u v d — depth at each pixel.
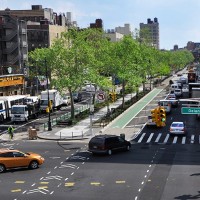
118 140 40.62
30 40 120.88
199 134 50.94
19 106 63.06
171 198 25.33
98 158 38.12
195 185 28.34
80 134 51.31
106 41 88.25
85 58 60.84
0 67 98.19
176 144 44.88
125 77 73.38
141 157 38.25
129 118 64.81
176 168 33.56
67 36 65.94
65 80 59.53
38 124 60.94
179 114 68.88
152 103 84.56
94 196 26.08
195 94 38.75
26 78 101.44
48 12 150.62
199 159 37.06
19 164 33.72
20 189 28.09
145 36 124.62
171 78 169.88
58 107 77.12
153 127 56.16
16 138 50.50
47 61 62.00
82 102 87.06
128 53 77.06
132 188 27.77
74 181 29.98
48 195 26.53
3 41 103.06
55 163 36.34
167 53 181.62
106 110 73.56
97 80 63.28
